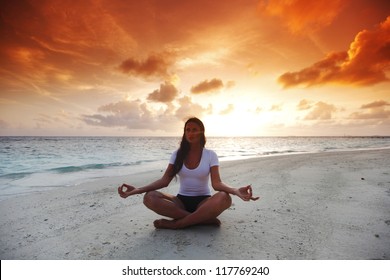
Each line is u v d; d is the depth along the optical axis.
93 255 2.75
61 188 6.24
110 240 3.12
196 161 3.39
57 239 3.21
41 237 3.28
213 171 3.37
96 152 24.80
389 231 3.24
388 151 17.73
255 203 4.68
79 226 3.64
